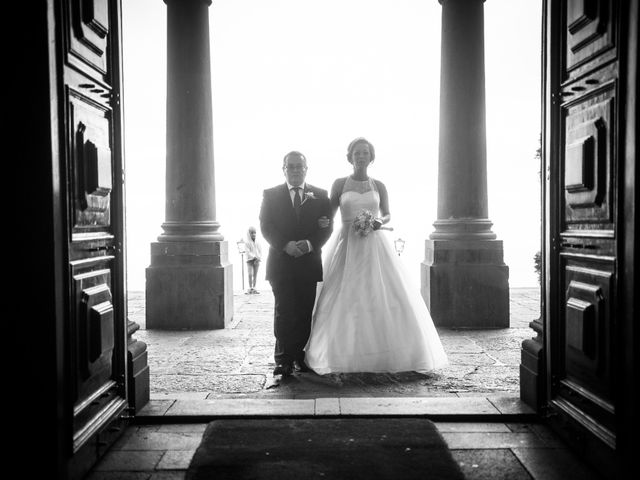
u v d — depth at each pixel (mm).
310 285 5664
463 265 8359
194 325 8484
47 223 2920
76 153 3279
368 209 5855
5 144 2900
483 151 8648
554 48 4008
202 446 3682
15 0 2867
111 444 3844
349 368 5562
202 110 8703
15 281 2932
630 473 2980
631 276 2967
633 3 2934
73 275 3270
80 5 3307
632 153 2947
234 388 5211
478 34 8594
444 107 8719
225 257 9008
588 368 3533
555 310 4062
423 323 5750
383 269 5773
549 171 4070
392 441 3750
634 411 2953
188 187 8656
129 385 4281
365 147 6031
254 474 3232
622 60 3043
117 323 4055
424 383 5344
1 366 2941
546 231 4137
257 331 8258
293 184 5766
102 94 3732
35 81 2883
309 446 3670
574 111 3773
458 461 3562
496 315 8336
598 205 3420
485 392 5035
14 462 2959
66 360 3076
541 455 3652
